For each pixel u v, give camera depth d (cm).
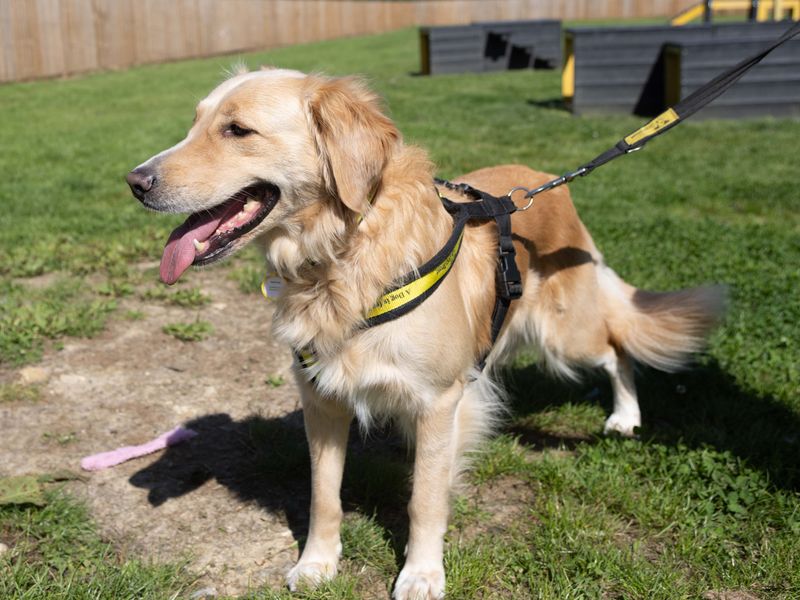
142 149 352
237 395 137
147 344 155
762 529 98
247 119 85
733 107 401
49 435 122
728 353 145
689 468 110
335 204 86
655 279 177
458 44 657
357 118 84
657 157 321
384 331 86
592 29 418
